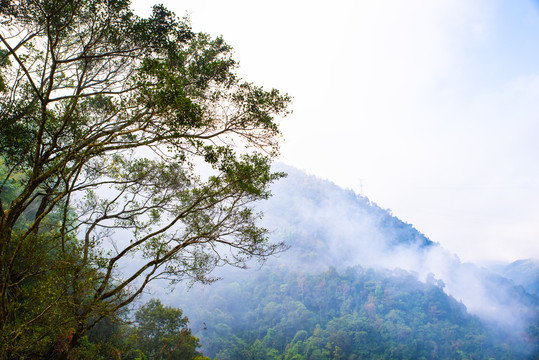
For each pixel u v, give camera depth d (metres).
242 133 8.55
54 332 6.42
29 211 15.60
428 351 124.50
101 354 13.28
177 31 8.40
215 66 8.17
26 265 7.51
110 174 8.98
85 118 8.23
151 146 7.52
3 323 6.28
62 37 8.07
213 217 9.24
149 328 25.67
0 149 8.34
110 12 7.73
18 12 7.35
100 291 7.69
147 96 6.62
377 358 111.69
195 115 6.86
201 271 9.55
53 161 7.72
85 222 9.07
